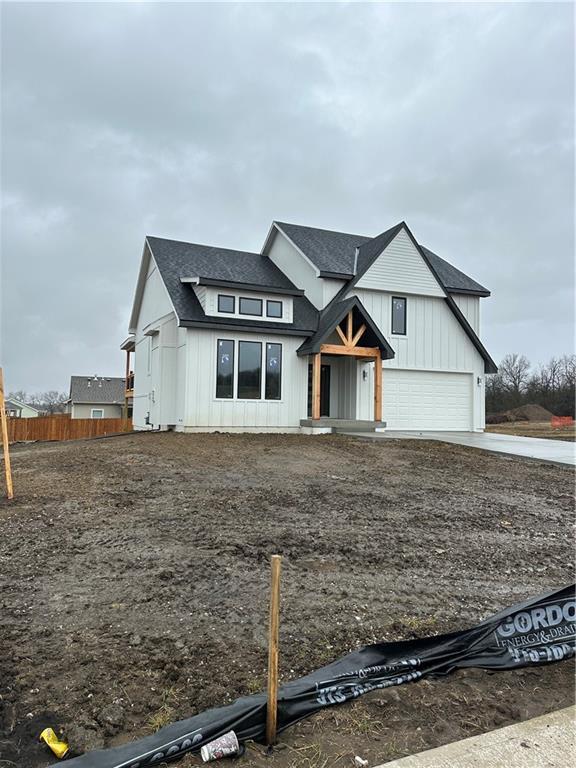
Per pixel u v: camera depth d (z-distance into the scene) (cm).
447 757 239
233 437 1477
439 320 1997
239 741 246
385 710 278
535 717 277
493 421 4581
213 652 333
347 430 1686
